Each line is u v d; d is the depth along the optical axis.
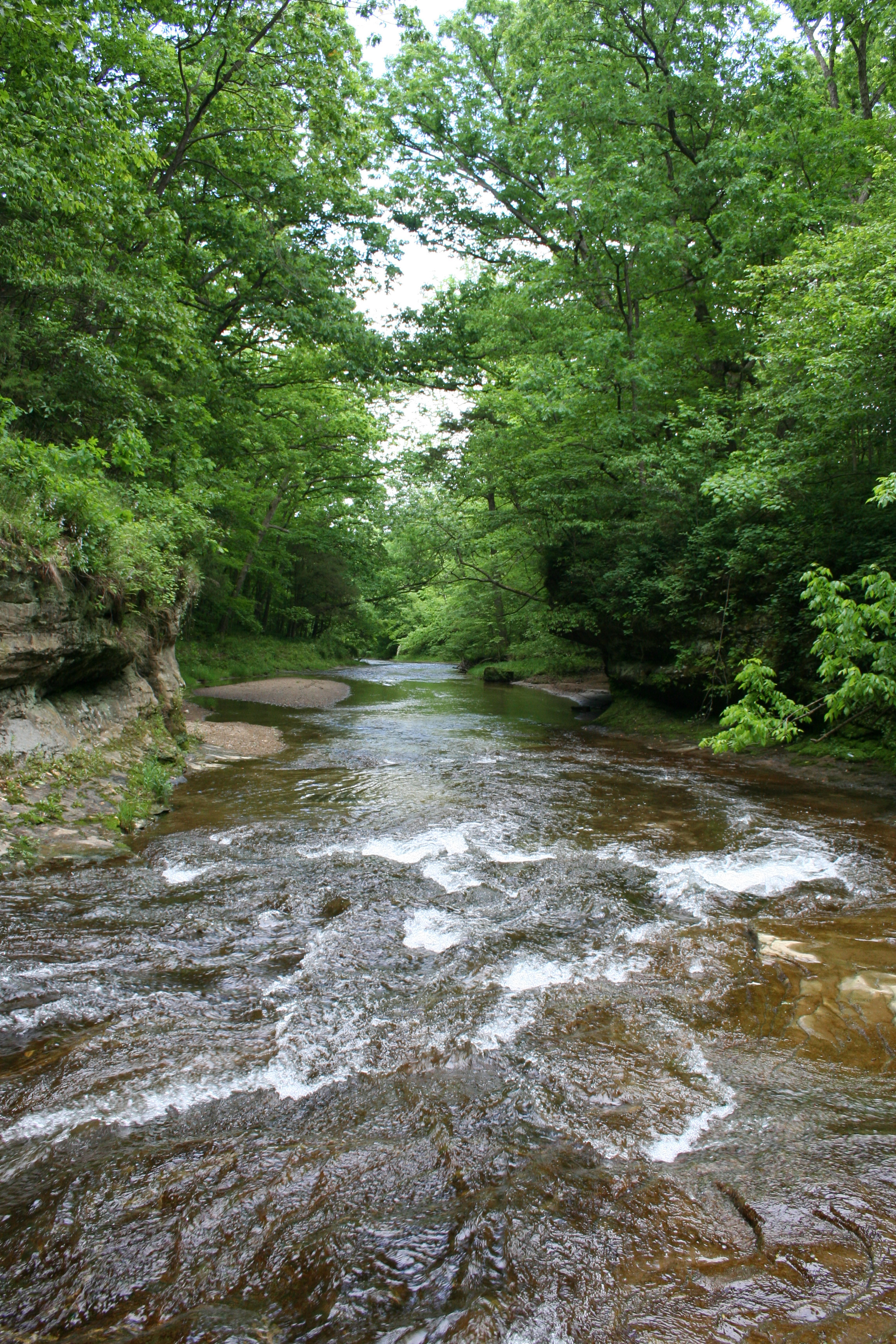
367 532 31.98
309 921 4.91
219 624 30.38
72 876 5.55
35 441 9.36
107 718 8.43
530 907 5.19
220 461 19.52
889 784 9.30
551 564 19.30
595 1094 3.03
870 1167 2.50
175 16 13.03
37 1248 2.21
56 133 8.49
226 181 15.57
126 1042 3.37
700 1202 2.36
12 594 6.50
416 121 19.28
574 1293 2.00
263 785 9.27
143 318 11.31
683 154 16.22
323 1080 3.16
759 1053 3.36
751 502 11.21
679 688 14.59
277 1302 2.02
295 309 16.00
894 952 4.39
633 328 16.73
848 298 8.92
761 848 6.64
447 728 15.49
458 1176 2.53
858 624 6.29
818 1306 1.90
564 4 15.48
